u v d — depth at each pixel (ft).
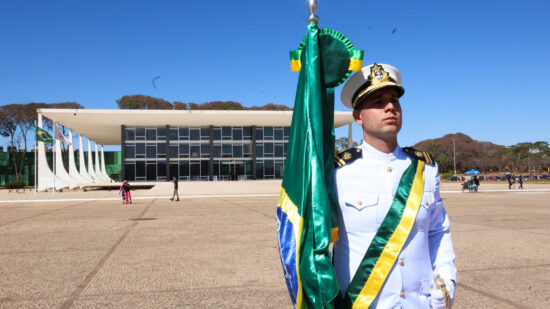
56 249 23.47
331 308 4.52
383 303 4.97
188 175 155.84
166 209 52.29
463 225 32.48
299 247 4.75
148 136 155.02
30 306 13.28
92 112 129.08
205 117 140.67
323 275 4.54
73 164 156.35
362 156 5.53
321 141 4.88
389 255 5.05
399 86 5.30
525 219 36.70
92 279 16.63
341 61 5.09
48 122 203.00
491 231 29.01
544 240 25.04
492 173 385.91
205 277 16.84
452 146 427.74
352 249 5.22
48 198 84.28
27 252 22.59
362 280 5.07
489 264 18.58
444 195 82.58
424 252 5.31
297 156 5.18
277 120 148.97
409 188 5.32
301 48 5.42
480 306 12.89
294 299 4.84
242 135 160.15
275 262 19.58
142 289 15.15
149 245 24.53
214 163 157.58
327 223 4.68
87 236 28.48
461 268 17.88
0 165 202.28
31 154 205.87
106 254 21.84
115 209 53.57
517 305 12.95
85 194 98.73
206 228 32.22
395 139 5.58
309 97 4.99
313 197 4.73
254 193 94.94
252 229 31.40
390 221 5.16
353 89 5.66
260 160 159.22
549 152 383.45
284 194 5.41
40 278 16.84
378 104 5.43
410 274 5.07
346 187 5.32
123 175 151.53
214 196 85.51
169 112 133.49
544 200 64.49
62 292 14.83
